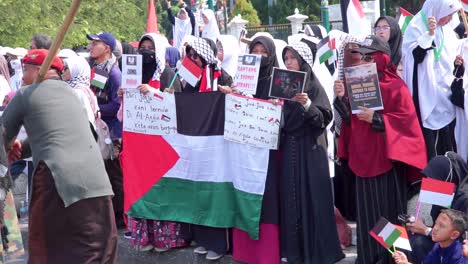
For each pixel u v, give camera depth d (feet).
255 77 20.45
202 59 22.24
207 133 21.52
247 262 21.20
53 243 17.60
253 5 95.35
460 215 16.53
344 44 20.65
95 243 17.71
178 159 22.07
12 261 24.67
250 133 20.51
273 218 20.54
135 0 78.79
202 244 22.15
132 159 22.67
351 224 23.62
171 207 22.38
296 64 20.06
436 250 17.07
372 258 19.74
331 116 20.03
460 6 21.36
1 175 16.55
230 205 21.36
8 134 17.76
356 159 19.76
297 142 20.15
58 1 62.64
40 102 17.53
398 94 19.26
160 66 23.24
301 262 20.44
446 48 21.57
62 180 17.22
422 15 21.70
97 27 67.36
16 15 58.75
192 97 21.71
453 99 21.12
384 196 19.49
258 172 20.49
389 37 22.29
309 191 20.16
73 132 17.60
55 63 18.86
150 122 22.29
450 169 17.97
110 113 24.90
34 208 17.58
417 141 19.20
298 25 55.47
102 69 25.00
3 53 34.45
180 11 39.11
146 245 23.02
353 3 28.53
